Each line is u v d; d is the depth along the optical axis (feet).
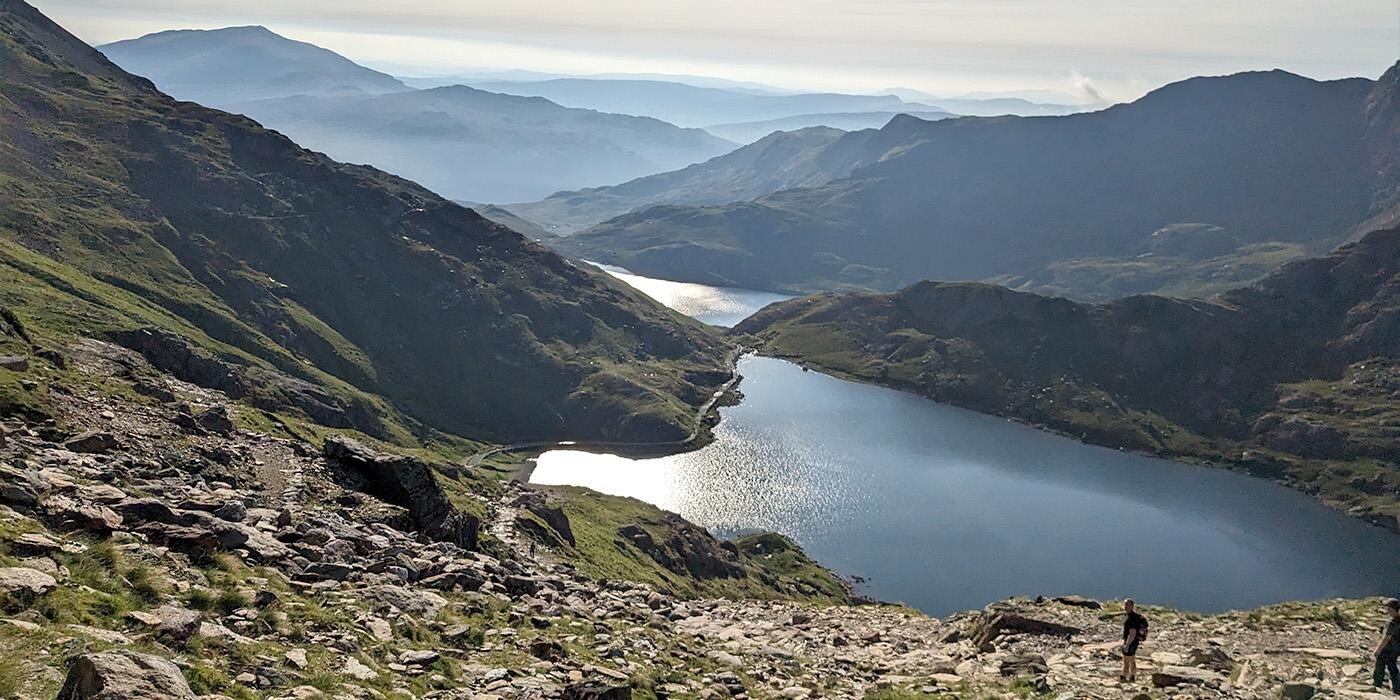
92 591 64.85
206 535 88.17
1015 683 97.45
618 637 104.73
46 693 45.80
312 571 94.94
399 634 80.43
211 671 55.52
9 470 86.84
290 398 472.03
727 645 120.98
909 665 115.14
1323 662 104.47
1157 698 85.10
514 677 76.23
